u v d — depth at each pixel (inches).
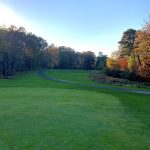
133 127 670.5
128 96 1348.4
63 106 930.7
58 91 1486.2
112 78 2977.4
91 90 1654.8
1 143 522.9
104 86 2143.2
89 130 626.8
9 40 4308.6
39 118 731.4
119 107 963.3
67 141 543.8
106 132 616.4
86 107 927.0
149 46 2287.2
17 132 596.1
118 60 3331.7
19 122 682.8
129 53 3491.6
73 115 781.9
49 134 586.2
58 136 573.6
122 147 521.0
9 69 4042.8
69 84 2300.7
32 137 562.9
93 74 3991.1
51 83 2386.8
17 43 5019.7
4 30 4229.8
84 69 6678.2
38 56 5994.1
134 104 1053.2
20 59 4414.4
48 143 528.7
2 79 2999.5
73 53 6998.0
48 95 1259.2
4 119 712.4
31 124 665.6
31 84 2186.3
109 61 3371.1
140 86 2209.6
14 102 1007.0
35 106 917.8
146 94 1544.0
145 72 2472.9
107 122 712.4
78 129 632.4
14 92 1391.5
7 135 573.0
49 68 6569.9
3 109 851.4
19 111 820.0
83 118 748.0
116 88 1969.7
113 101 1109.1
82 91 1521.9
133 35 3791.8
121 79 2824.8
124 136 591.5
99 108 921.5
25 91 1456.7
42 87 1813.5
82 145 523.2
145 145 537.6
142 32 2341.3
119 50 3659.0
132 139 572.4
